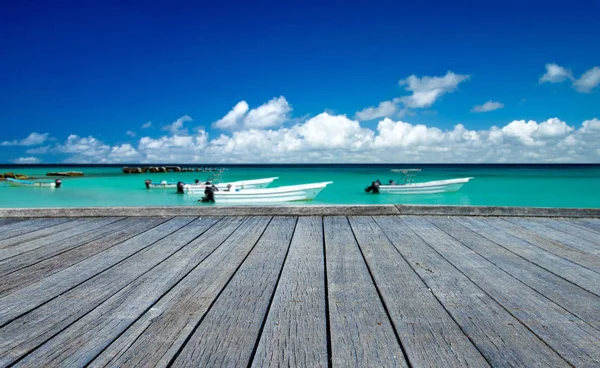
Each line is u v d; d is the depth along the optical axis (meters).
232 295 2.15
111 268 2.66
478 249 3.11
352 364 1.44
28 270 2.62
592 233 3.68
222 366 1.42
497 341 1.61
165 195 24.84
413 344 1.59
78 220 4.41
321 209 4.60
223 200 18.52
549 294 2.14
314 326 1.76
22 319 1.85
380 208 4.60
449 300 2.06
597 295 2.12
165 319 1.84
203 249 3.15
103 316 1.88
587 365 1.42
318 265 2.70
